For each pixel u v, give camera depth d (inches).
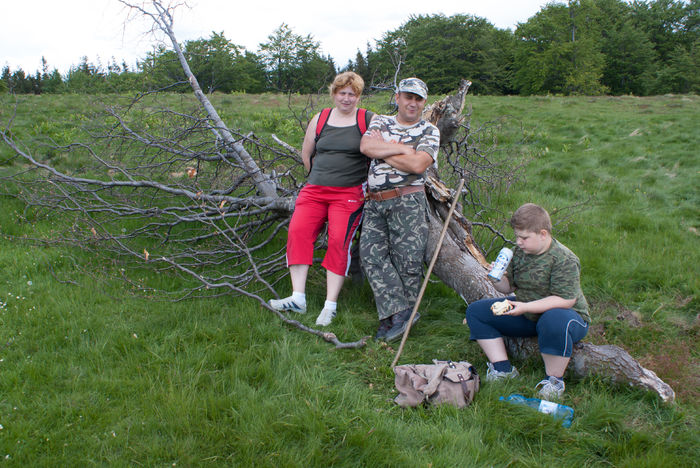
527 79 2218.3
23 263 180.5
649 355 140.0
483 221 248.8
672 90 2176.4
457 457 98.4
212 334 139.9
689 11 2755.9
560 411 111.3
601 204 299.4
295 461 94.1
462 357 140.6
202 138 250.2
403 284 153.2
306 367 128.3
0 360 121.3
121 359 127.3
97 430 101.7
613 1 2807.6
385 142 144.6
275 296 170.9
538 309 117.6
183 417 103.3
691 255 215.8
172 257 188.5
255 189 238.8
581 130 494.3
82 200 234.5
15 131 361.4
